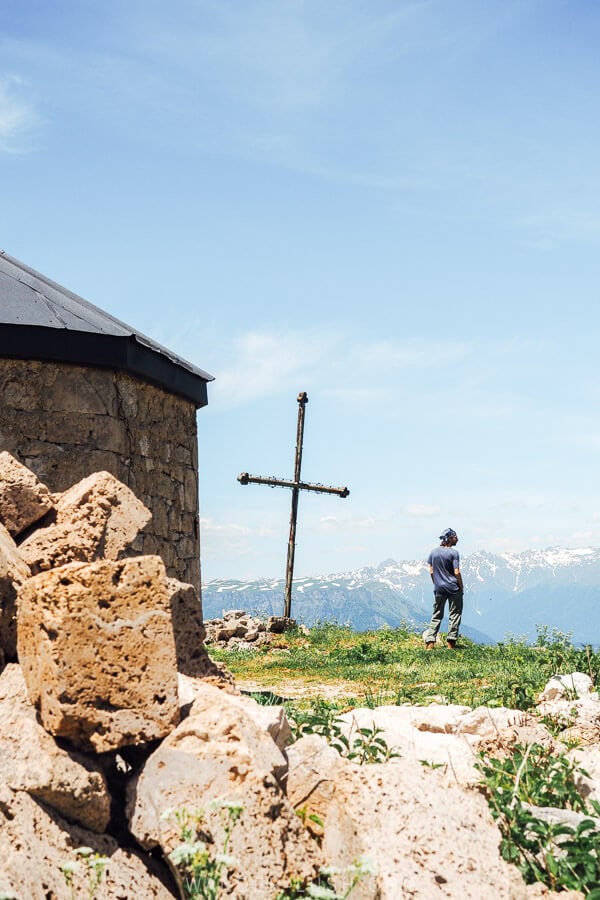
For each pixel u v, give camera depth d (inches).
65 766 187.2
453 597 787.4
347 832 191.8
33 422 469.7
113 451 484.4
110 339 483.5
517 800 215.8
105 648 196.5
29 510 268.5
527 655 643.5
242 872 177.8
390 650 773.9
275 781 190.9
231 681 265.0
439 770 237.9
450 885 177.9
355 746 250.1
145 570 203.6
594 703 349.4
